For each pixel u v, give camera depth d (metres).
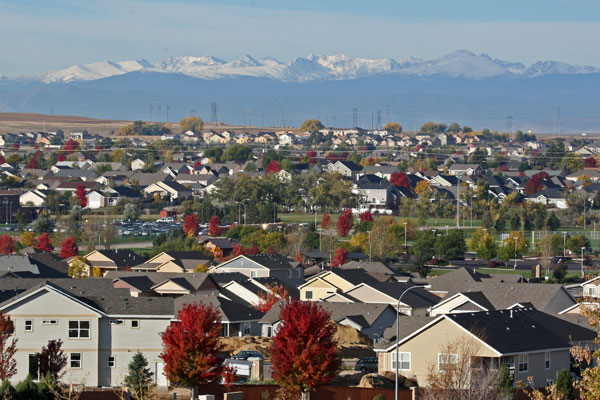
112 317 156.75
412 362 142.88
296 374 128.88
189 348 131.62
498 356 134.75
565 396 123.44
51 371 148.88
